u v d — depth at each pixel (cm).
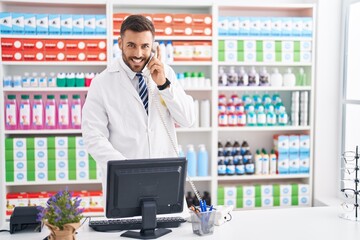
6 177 366
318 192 405
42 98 387
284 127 394
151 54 218
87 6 382
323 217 219
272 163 400
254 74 391
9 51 361
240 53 385
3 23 359
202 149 391
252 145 420
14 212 198
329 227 203
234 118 391
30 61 363
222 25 381
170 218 206
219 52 382
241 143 418
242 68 394
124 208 186
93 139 221
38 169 368
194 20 375
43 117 373
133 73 230
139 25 204
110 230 197
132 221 202
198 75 383
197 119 387
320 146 402
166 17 373
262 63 388
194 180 391
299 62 393
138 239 187
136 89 236
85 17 366
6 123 366
